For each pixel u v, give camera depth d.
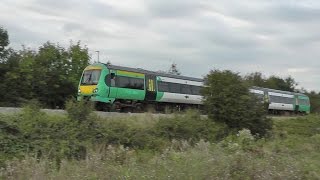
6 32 37.53
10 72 36.25
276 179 10.60
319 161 14.66
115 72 33.69
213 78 25.64
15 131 15.86
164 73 38.56
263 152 15.66
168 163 10.73
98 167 10.25
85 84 33.53
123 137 18.34
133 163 10.98
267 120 25.75
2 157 14.02
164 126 21.22
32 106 18.64
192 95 40.38
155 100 36.88
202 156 11.94
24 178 9.48
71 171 9.99
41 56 41.25
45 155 14.41
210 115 25.14
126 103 34.56
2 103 34.38
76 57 43.06
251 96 25.56
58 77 40.12
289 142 22.08
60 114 19.16
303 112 63.47
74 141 16.47
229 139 20.16
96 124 18.36
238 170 10.81
